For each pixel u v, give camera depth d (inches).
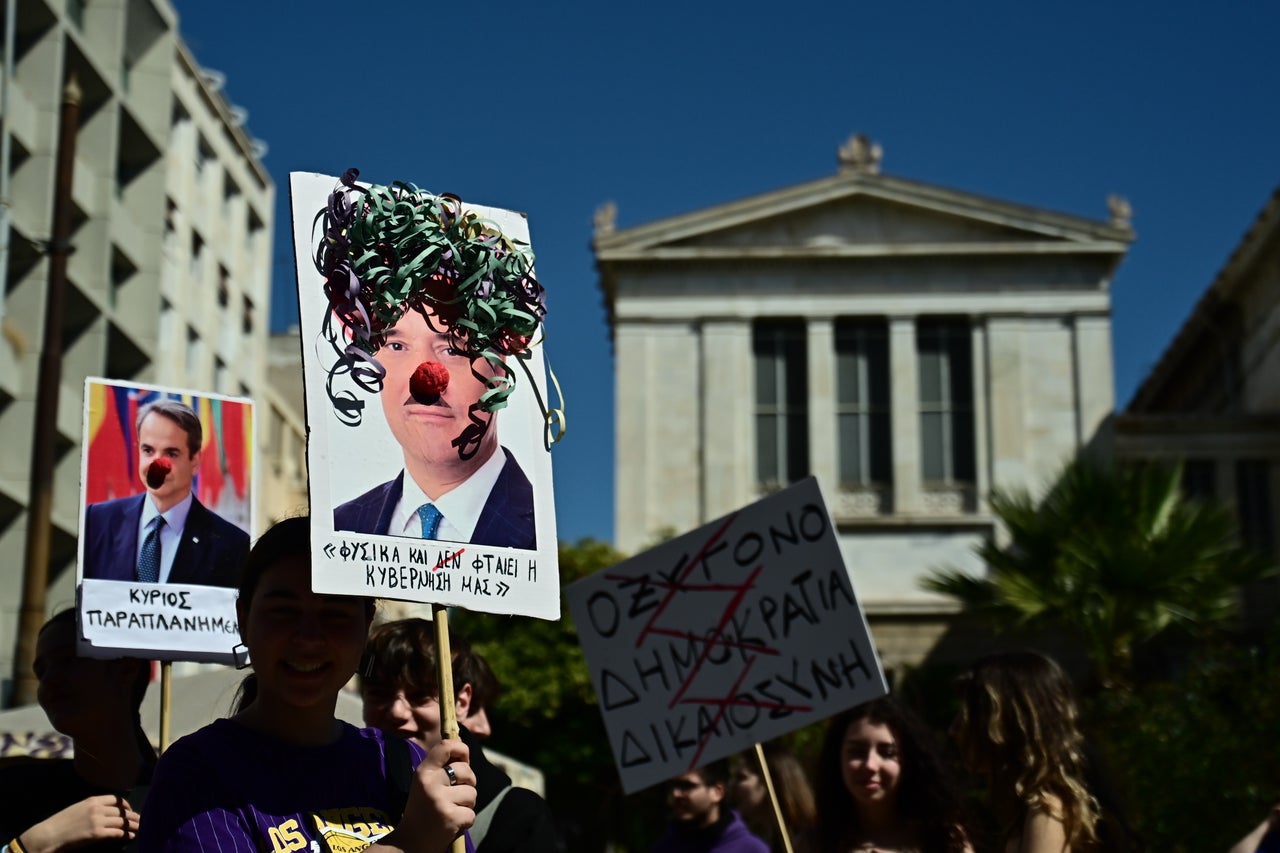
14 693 650.8
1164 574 1030.4
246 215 1641.2
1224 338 1704.0
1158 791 741.9
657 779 265.0
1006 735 223.6
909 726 255.6
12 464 1173.7
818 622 263.9
